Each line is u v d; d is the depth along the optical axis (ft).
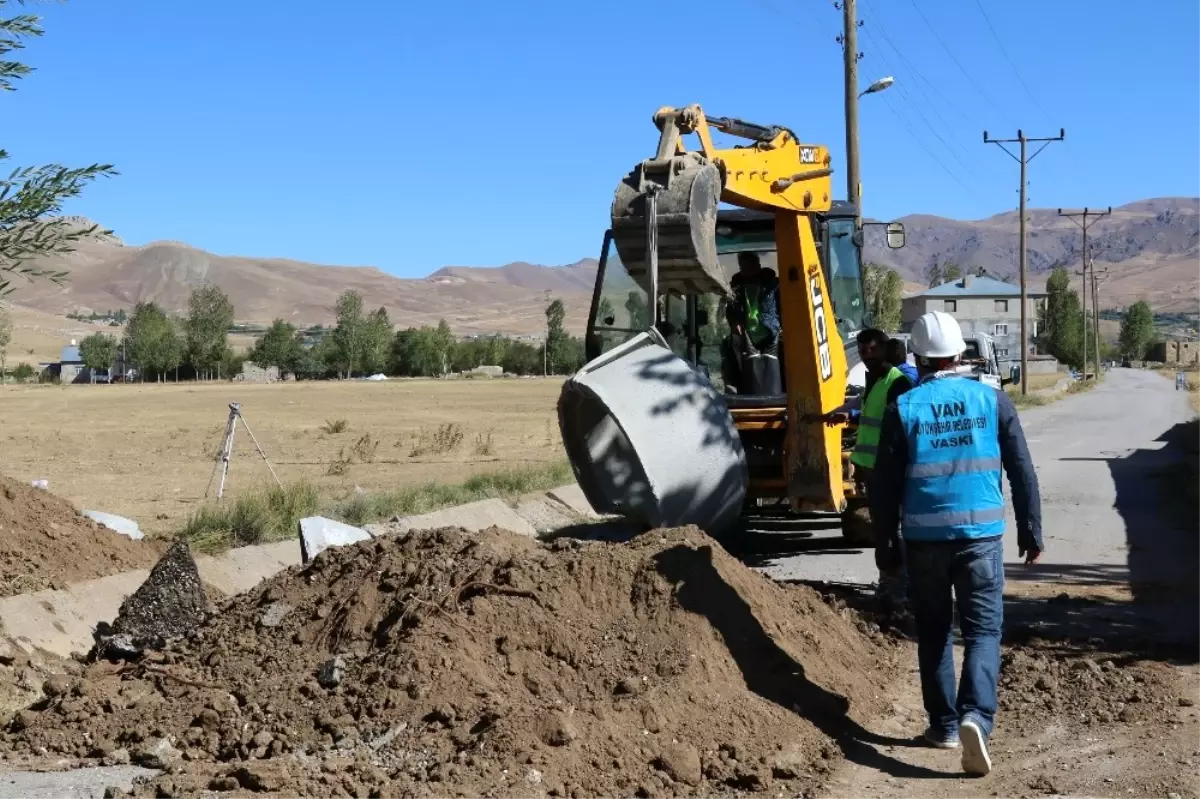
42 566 31.42
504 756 19.15
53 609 29.01
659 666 22.21
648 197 29.27
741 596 24.39
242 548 37.78
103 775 19.27
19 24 21.24
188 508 58.44
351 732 20.31
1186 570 39.70
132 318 435.94
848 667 25.32
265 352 450.30
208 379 438.40
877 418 28.96
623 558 24.40
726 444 34.99
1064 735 22.06
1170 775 19.51
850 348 43.24
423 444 105.29
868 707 23.61
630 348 36.09
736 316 42.68
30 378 424.87
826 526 49.60
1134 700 23.99
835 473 39.11
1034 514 20.76
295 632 23.94
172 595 25.73
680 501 34.24
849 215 44.06
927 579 20.75
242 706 21.72
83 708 22.07
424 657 21.45
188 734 20.72
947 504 20.31
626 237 29.66
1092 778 19.60
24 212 20.03
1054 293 403.54
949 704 21.30
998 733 22.34
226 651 23.82
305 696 21.61
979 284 412.16
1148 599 34.76
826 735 21.71
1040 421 134.00
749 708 21.61
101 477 77.36
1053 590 36.29
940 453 20.42
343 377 450.71
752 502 42.68
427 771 18.95
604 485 36.35
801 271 37.73
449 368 470.80
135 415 166.40
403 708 20.74
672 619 23.03
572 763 19.11
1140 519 52.75
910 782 19.74
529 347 499.10
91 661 25.70
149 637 25.23
